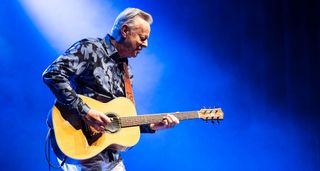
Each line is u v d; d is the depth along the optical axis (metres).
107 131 4.21
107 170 4.26
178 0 8.19
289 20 8.55
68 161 4.04
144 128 4.71
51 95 7.30
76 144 3.99
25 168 7.18
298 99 8.42
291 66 8.48
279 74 8.44
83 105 4.04
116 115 4.30
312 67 8.49
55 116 3.98
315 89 8.46
